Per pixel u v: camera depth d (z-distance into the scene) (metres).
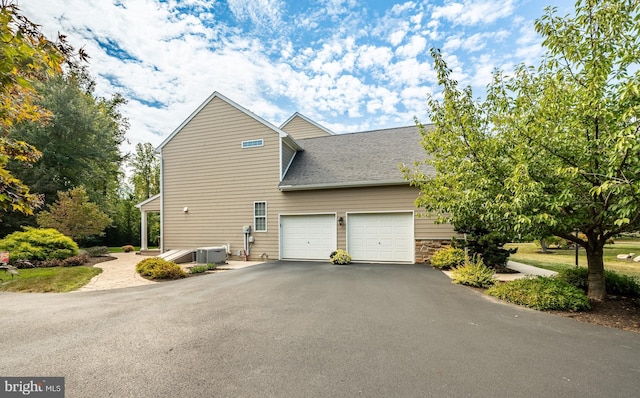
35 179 16.34
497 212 5.22
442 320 4.44
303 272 8.88
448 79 5.91
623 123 4.06
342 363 3.06
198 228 13.95
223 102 13.87
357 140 14.66
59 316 4.59
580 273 6.41
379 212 11.42
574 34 4.62
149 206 16.11
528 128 4.81
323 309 5.00
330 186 11.74
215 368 2.94
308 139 15.89
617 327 4.18
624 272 8.56
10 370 2.88
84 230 13.79
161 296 5.94
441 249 10.47
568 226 5.15
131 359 3.12
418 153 12.33
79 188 13.98
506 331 4.00
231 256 13.30
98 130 19.38
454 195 6.45
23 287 6.90
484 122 5.96
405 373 2.86
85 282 7.59
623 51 4.18
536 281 5.66
